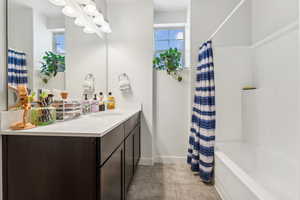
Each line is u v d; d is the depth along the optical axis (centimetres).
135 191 209
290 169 185
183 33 375
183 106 302
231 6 280
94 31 243
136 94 290
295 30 191
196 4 283
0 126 113
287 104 202
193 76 285
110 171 129
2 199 114
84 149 109
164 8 344
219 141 273
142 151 292
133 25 290
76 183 110
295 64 192
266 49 240
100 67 268
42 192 112
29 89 138
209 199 194
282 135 208
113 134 138
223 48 274
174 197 197
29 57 138
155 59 304
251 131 257
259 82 254
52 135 111
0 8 116
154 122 305
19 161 113
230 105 274
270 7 232
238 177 155
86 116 192
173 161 304
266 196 124
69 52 194
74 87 204
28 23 137
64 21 185
